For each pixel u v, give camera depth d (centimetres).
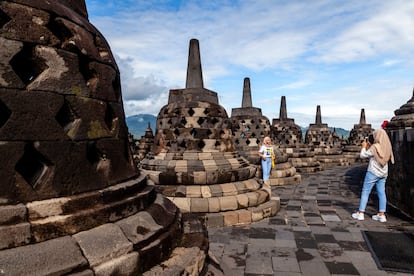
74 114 302
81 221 283
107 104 344
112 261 277
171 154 881
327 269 519
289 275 502
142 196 367
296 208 934
